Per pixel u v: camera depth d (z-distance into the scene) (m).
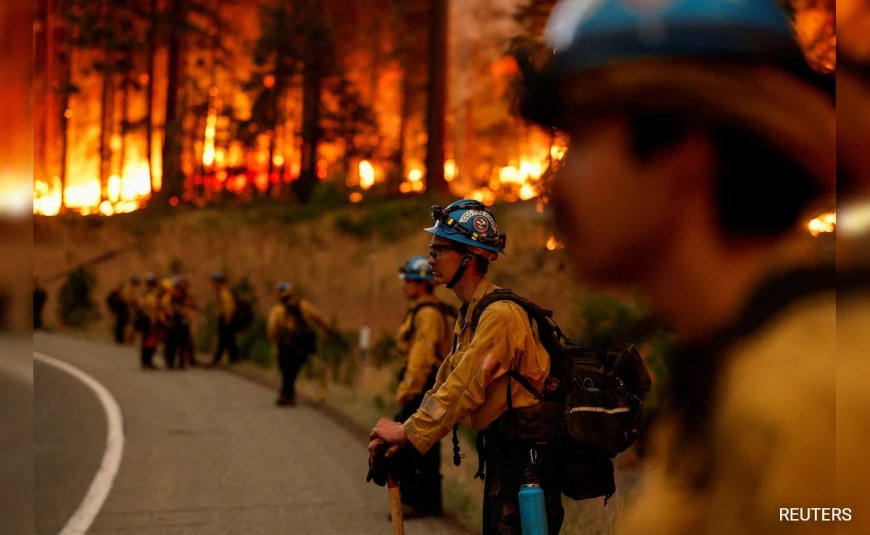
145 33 56.56
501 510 3.53
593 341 4.86
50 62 62.78
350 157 50.28
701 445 0.51
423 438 3.60
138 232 43.75
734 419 0.49
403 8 52.97
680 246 0.54
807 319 0.48
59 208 59.03
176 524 6.97
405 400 6.12
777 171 0.52
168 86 54.88
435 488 6.79
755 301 0.51
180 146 52.78
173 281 21.34
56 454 10.14
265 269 36.75
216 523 6.98
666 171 0.54
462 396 3.56
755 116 0.51
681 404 0.53
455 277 3.88
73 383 17.64
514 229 14.44
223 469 9.20
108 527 6.91
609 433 3.21
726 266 0.53
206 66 55.78
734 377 0.50
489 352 3.54
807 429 0.46
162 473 9.03
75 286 34.94
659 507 0.53
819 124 0.50
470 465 8.12
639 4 0.54
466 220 3.85
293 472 8.99
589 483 3.37
